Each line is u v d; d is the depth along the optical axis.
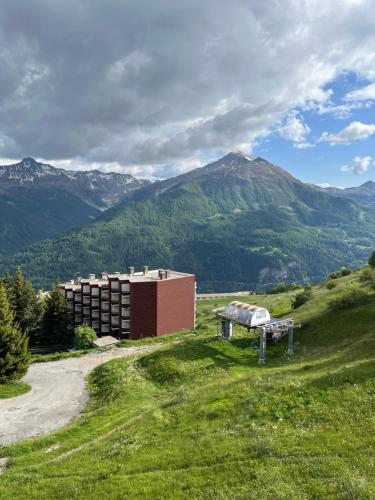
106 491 21.39
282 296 149.00
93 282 131.25
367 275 71.19
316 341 50.25
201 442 25.16
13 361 52.66
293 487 18.61
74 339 101.06
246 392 31.48
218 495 19.08
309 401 27.59
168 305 113.56
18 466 29.23
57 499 21.70
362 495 17.22
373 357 33.81
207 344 55.34
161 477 21.81
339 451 21.09
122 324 112.00
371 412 24.58
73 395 49.19
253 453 22.39
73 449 31.31
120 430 31.45
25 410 44.34
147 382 47.44
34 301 106.75
